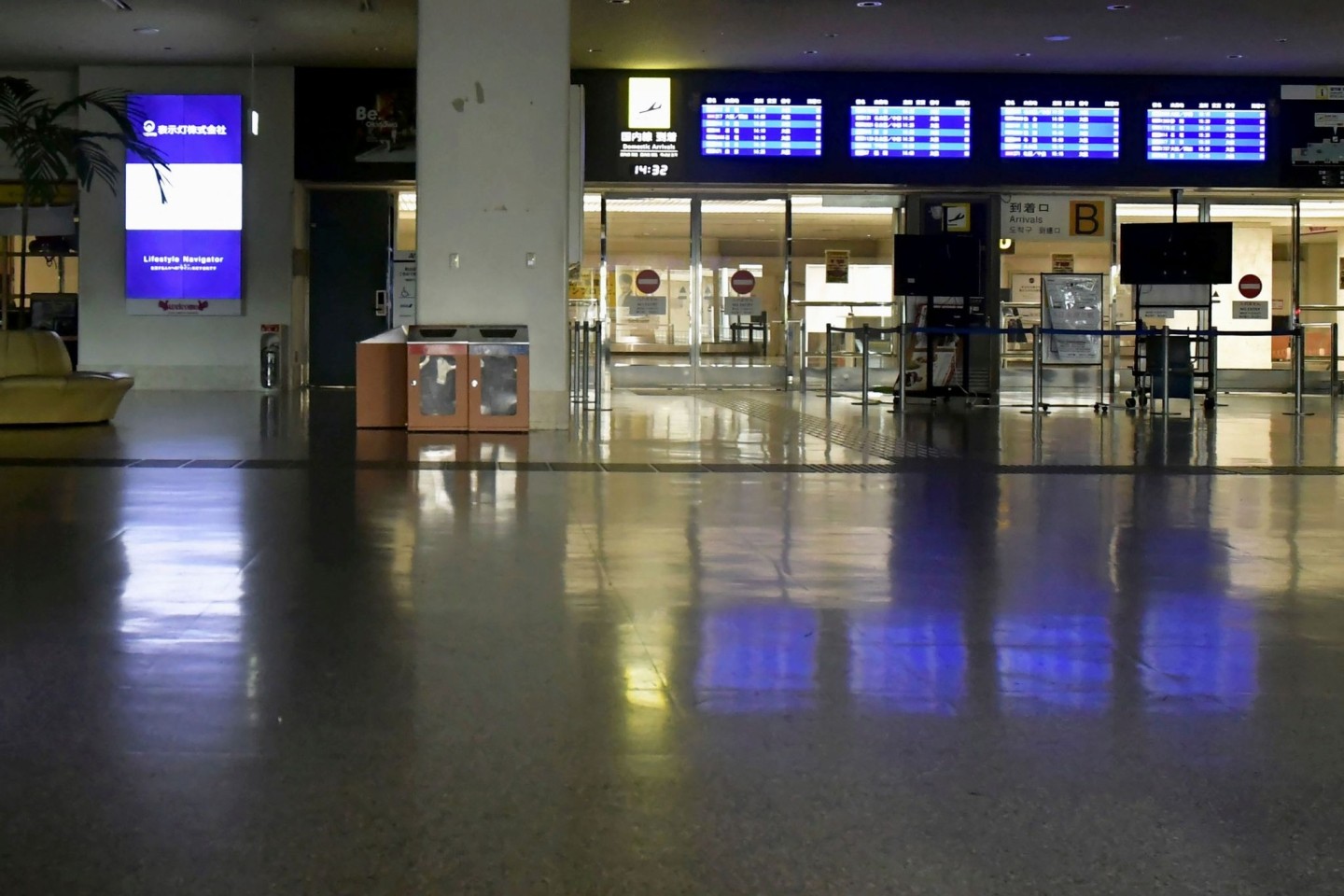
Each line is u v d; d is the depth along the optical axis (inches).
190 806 90.9
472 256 401.4
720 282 721.0
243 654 131.0
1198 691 121.8
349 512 225.5
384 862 82.0
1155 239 576.4
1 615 147.2
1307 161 693.3
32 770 97.8
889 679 124.4
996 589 166.7
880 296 721.0
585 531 207.8
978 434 419.8
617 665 128.4
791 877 80.3
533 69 398.6
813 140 687.7
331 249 718.5
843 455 340.2
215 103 699.4
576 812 90.4
